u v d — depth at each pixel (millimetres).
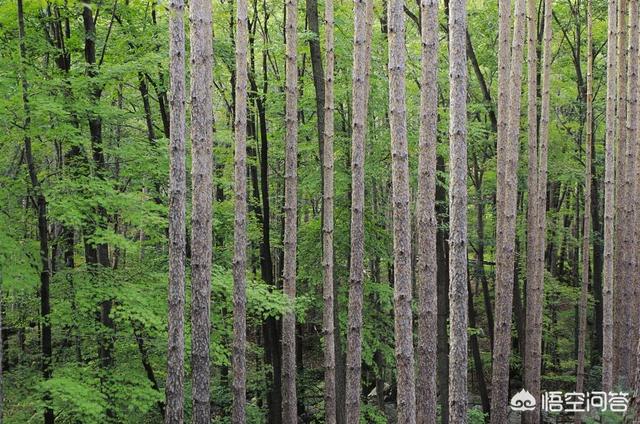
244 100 8867
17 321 9672
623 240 11805
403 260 6320
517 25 10148
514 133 10156
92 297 8484
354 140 8594
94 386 8055
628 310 11766
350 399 8703
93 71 8695
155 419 11055
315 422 14312
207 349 7184
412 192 20625
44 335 8547
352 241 8703
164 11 10805
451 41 5852
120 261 14117
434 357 6215
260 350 13633
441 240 11422
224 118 20000
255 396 14867
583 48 18422
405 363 6340
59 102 8211
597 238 17125
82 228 8820
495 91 16938
